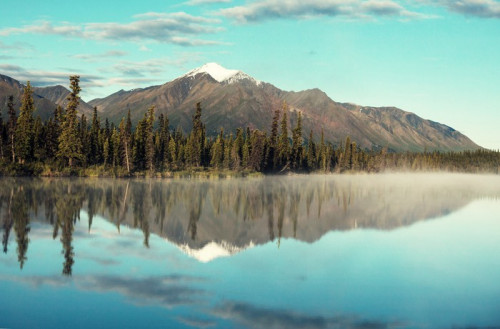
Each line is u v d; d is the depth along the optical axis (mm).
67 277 29922
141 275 30672
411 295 27938
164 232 46000
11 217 51219
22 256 34719
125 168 135375
